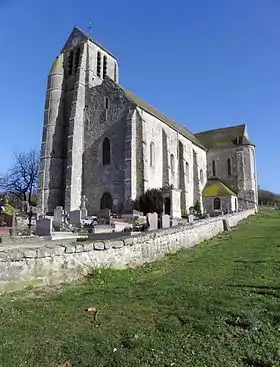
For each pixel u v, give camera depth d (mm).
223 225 26938
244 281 9133
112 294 7953
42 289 8328
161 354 5004
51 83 49125
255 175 61375
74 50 50281
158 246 13852
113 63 52938
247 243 18312
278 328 5879
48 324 6047
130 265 11570
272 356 4914
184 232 17328
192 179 54906
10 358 4840
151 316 6496
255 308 6777
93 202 43250
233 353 5047
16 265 8070
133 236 12320
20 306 6938
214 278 9672
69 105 48781
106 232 23828
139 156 40938
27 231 26203
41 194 45312
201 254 14977
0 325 5941
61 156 47344
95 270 9891
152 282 9242
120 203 40875
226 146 62062
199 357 4930
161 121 46969
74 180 43438
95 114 45781
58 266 9008
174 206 38625
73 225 30391
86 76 47875
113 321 6246
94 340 5422
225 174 61156
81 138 45500
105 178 42938
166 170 45719
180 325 6043
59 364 4754
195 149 57750
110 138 43688
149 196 38219
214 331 5754
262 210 56531
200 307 6902
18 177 63438
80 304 7176
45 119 48000
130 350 5113
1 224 27672
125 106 43375
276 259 12492
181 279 9594
